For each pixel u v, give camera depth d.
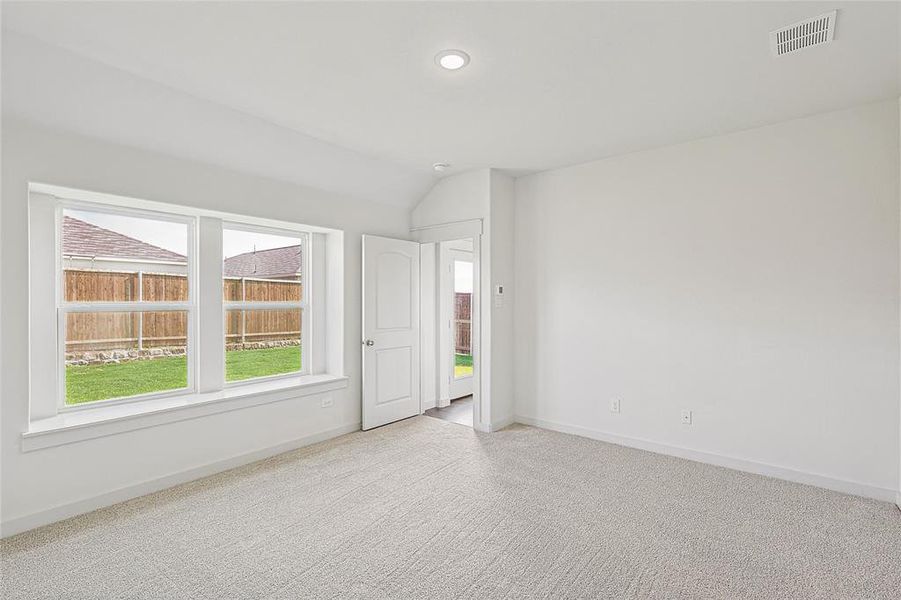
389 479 3.14
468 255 5.86
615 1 1.88
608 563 2.16
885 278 2.82
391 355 4.59
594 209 4.04
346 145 3.65
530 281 4.45
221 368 3.60
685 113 3.02
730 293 3.36
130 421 2.82
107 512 2.65
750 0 1.86
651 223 3.72
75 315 2.93
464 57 2.33
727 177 3.37
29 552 2.24
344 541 2.35
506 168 4.26
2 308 2.37
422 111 3.01
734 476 3.19
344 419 4.21
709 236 3.45
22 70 2.24
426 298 5.14
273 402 3.62
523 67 2.43
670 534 2.42
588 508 2.71
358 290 4.38
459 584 2.00
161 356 3.32
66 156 2.58
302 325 4.26
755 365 3.25
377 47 2.25
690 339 3.53
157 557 2.21
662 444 3.66
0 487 2.36
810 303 3.05
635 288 3.81
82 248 2.97
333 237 4.29
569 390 4.20
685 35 2.12
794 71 2.46
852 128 2.91
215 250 3.56
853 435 2.91
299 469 3.33
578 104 2.89
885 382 2.82
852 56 2.29
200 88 2.69
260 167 3.50
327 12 1.97
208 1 1.89
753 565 2.14
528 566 2.13
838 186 2.96
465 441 3.97
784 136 3.15
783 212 3.15
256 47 2.25
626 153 3.84
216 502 2.79
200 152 3.14
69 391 2.90
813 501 2.79
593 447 3.81
